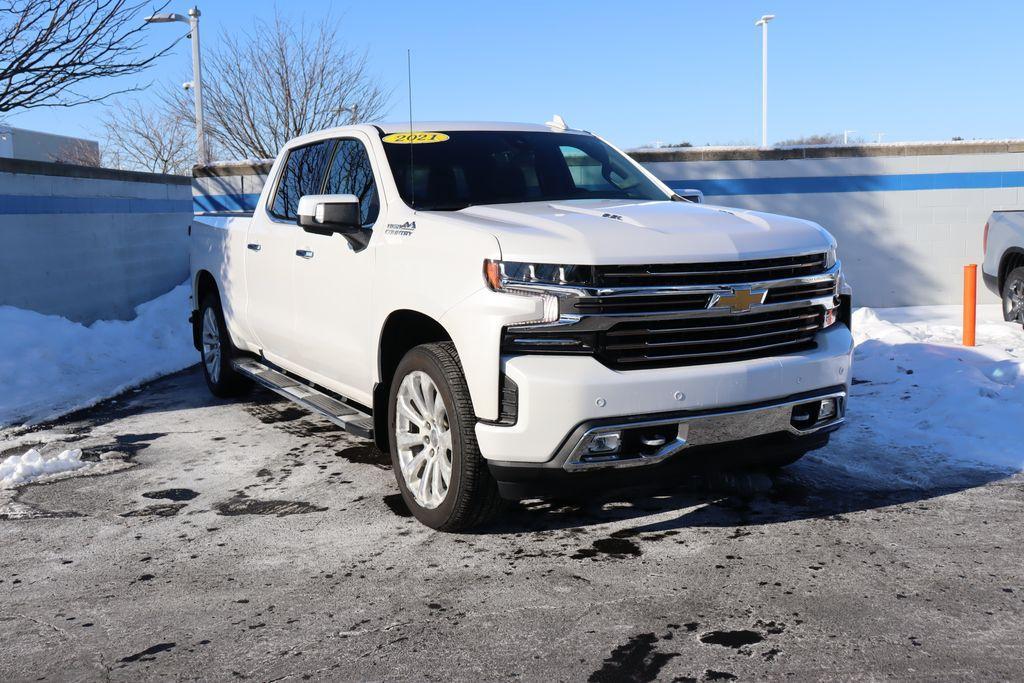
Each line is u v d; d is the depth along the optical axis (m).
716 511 4.65
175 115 30.72
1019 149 14.45
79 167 11.84
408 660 3.19
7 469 5.68
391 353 4.83
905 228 14.65
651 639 3.29
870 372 7.70
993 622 3.35
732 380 3.96
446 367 4.18
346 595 3.76
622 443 3.90
